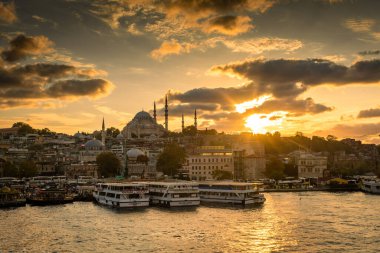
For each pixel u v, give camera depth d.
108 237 126.38
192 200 198.25
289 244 115.38
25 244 119.00
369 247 111.94
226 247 113.00
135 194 192.62
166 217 162.50
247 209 182.25
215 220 153.38
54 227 142.50
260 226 139.75
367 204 191.88
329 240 119.31
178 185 198.88
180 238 123.75
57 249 113.50
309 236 124.12
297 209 177.62
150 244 117.19
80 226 144.12
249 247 112.75
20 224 148.75
